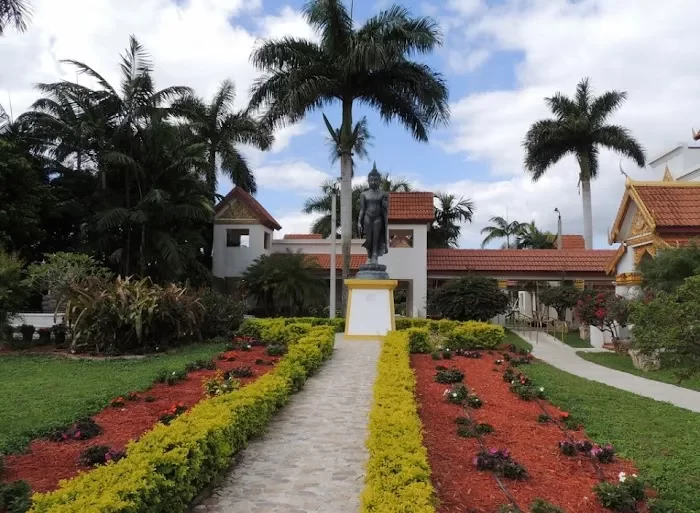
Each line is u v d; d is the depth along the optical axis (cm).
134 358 1316
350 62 2120
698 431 746
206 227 2781
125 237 2333
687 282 578
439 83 2280
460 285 2136
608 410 870
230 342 1553
